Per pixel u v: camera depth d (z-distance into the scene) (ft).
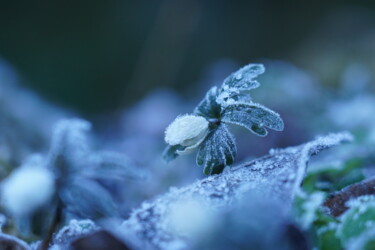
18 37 5.41
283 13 5.62
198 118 0.99
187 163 1.80
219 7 5.58
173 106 2.56
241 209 0.85
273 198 0.88
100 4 5.57
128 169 1.12
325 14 5.40
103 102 5.10
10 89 2.55
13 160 1.61
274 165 0.97
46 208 1.01
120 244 0.87
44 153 1.71
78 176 1.07
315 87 2.24
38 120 2.43
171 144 0.99
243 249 0.83
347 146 1.44
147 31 5.40
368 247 0.89
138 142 2.19
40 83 5.15
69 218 1.05
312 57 3.43
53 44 5.46
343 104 2.07
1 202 1.19
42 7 5.54
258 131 0.98
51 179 1.03
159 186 1.69
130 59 5.35
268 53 5.56
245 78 1.00
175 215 0.88
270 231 0.83
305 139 1.79
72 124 1.11
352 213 0.91
